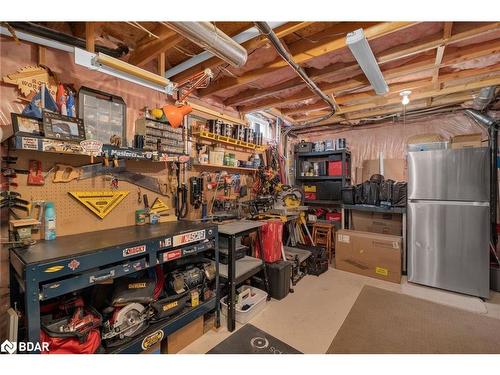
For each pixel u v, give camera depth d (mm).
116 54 1893
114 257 1393
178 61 2373
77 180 1790
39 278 1112
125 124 2025
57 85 1677
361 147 4480
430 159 3020
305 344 1946
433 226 2994
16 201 1497
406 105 3539
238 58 1681
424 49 1909
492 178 3324
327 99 2922
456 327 2174
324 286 3041
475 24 1675
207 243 2004
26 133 1399
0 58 1469
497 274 2904
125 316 1545
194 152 2752
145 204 2219
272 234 2859
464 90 2900
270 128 4312
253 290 2652
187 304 1938
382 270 3248
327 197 4477
